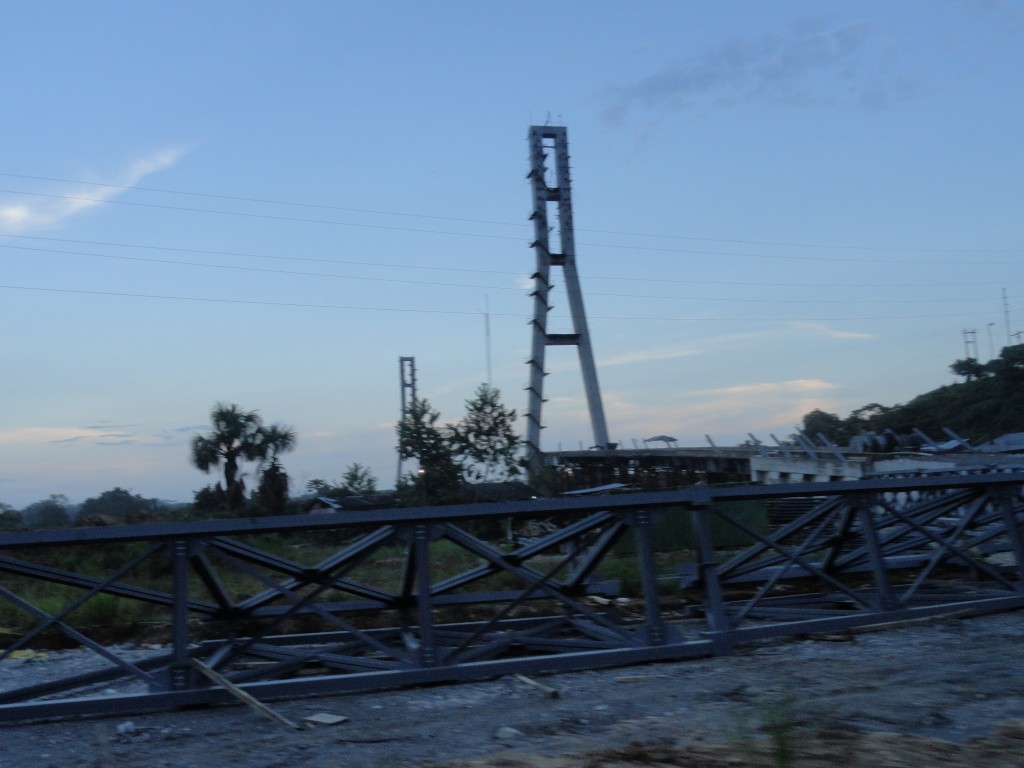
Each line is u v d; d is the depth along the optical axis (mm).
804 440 55688
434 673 9219
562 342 85750
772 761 5668
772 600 13672
